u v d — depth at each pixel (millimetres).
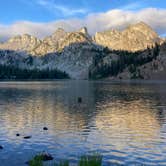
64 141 39094
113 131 46094
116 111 70062
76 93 133375
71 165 28828
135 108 75625
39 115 63438
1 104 86188
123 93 131000
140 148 35594
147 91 143250
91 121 55562
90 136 42406
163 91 142500
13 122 54250
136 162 30078
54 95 121938
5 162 29516
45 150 34344
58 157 31500
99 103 88688
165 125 51188
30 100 99438
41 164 25000
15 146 36125
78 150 34469
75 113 66688
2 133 44000
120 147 36062
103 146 36531
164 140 39844
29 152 33406
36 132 45062
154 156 32250
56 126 50312
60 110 72125
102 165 28938
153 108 75312
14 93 134000
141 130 46875
